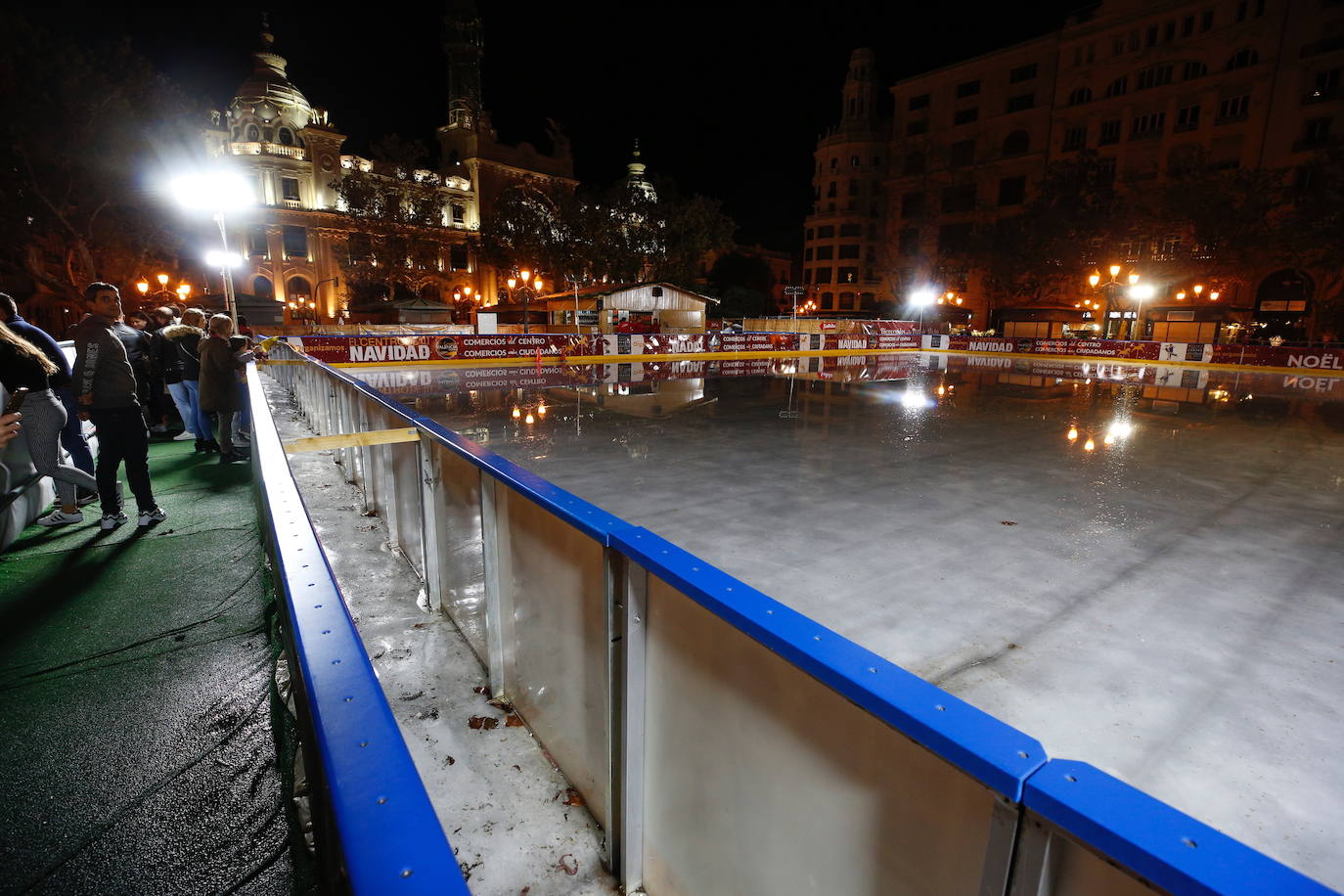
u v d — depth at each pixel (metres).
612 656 1.38
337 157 46.81
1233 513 5.05
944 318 48.94
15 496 3.62
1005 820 0.63
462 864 1.55
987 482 5.90
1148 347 23.39
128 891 1.51
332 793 0.60
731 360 24.34
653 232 47.84
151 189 29.52
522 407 10.63
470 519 2.37
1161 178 41.84
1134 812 0.53
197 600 3.01
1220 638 3.00
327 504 4.43
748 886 1.09
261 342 13.41
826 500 5.21
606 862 1.55
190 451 6.41
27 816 1.71
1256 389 15.45
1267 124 37.81
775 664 0.97
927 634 2.98
